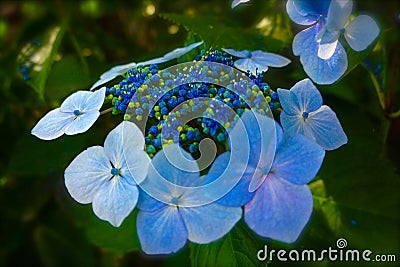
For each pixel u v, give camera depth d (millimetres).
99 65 404
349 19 301
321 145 271
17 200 474
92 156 265
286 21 365
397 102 396
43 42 391
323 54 286
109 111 302
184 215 252
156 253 251
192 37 350
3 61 445
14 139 455
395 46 372
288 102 269
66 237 474
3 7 619
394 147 392
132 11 504
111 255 476
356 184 327
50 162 389
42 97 379
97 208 258
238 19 439
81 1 508
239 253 286
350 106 379
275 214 247
